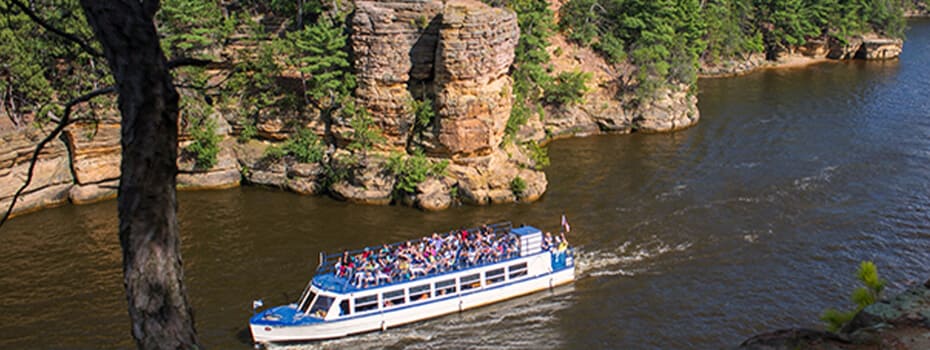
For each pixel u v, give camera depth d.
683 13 106.38
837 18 148.25
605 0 110.94
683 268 57.16
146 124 12.77
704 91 120.12
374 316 50.62
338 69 75.88
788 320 49.03
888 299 12.69
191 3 75.81
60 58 69.94
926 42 167.12
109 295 53.94
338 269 52.66
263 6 84.19
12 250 61.75
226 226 66.25
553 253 56.22
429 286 52.41
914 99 109.81
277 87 78.19
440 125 72.25
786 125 97.06
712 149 87.62
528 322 51.06
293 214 69.31
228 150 77.44
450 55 69.62
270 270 57.56
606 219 67.12
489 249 55.56
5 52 66.50
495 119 73.12
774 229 63.69
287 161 76.38
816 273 55.50
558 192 74.56
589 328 49.56
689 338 47.47
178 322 13.30
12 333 49.03
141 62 12.55
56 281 56.22
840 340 11.80
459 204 71.81
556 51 102.31
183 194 74.69
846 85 121.56
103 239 63.88
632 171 80.44
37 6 67.19
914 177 75.50
